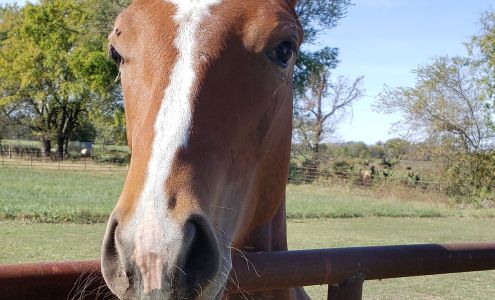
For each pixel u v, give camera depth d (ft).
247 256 5.82
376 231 44.37
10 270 4.83
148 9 5.64
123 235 4.28
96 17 69.46
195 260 4.44
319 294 23.62
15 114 130.52
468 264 7.16
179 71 5.11
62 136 130.82
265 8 5.72
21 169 92.27
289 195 75.05
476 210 67.00
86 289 5.07
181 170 4.60
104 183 73.51
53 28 112.06
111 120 110.01
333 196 76.02
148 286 4.09
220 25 5.44
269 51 5.67
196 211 4.47
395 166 92.63
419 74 81.20
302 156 105.50
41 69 115.85
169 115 4.86
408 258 6.74
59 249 28.68
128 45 5.67
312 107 105.40
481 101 77.51
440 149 79.71
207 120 5.00
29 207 41.91
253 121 5.62
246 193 5.78
